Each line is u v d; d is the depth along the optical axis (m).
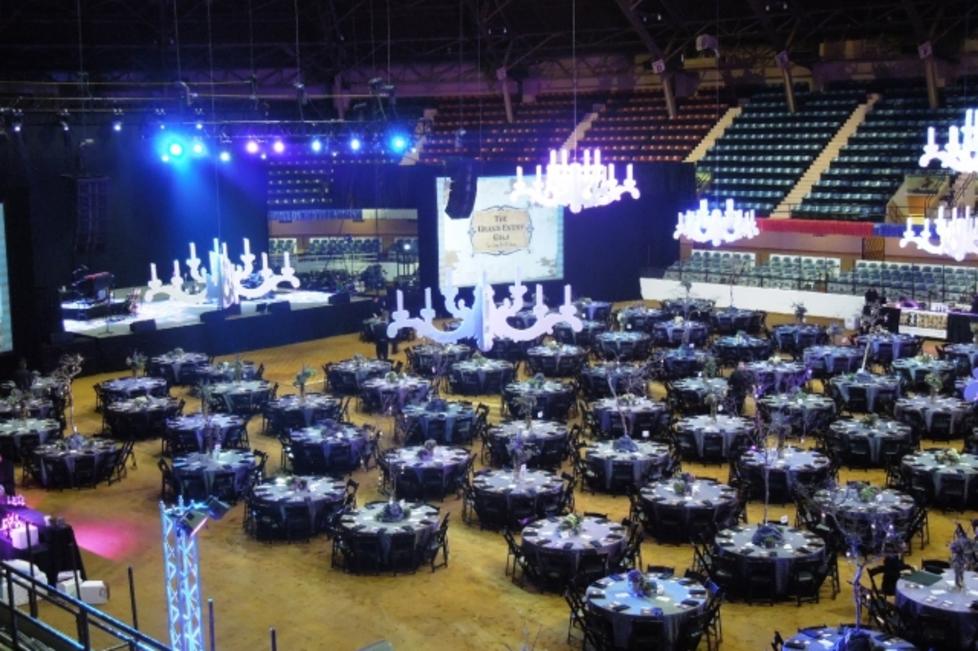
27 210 30.23
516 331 17.97
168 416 25.50
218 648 14.98
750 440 22.78
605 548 16.27
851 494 18.11
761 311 37.38
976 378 24.03
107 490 21.92
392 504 17.72
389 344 34.50
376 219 47.09
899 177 41.72
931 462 20.28
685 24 43.91
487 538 18.95
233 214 40.72
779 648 13.45
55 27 44.16
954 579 14.66
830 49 45.75
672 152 46.38
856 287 38.44
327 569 17.69
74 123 35.06
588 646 14.77
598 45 46.91
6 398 27.09
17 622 12.45
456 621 15.74
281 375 31.70
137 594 16.83
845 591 16.50
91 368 31.89
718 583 16.30
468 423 24.20
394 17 46.53
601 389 28.00
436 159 45.19
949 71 43.41
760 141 45.44
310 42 47.28
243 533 19.36
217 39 46.44
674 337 33.84
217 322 34.44
